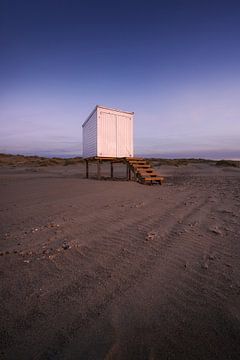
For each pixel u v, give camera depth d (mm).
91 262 2895
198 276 2572
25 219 4828
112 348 1593
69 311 1975
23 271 2658
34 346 1613
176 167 33219
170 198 7723
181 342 1649
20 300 2123
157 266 2799
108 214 5285
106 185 10867
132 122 15281
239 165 34469
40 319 1876
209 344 1633
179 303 2090
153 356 1530
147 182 13617
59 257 3020
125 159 14641
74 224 4449
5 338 1682
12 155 60781
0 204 6449
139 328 1782
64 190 9148
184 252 3209
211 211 5684
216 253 3182
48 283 2408
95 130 14484
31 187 10078
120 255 3102
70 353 1555
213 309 2008
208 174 22094
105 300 2127
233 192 9297
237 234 3936
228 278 2533
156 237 3775
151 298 2164
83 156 18328
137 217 5043
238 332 1744
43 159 51500
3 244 3445
